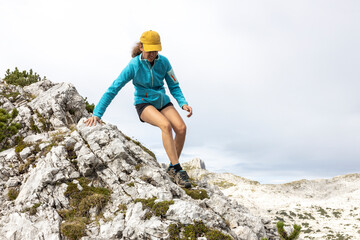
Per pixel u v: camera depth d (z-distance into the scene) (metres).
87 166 5.60
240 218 5.71
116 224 4.48
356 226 48.31
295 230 5.07
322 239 42.12
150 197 4.96
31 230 4.39
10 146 7.43
